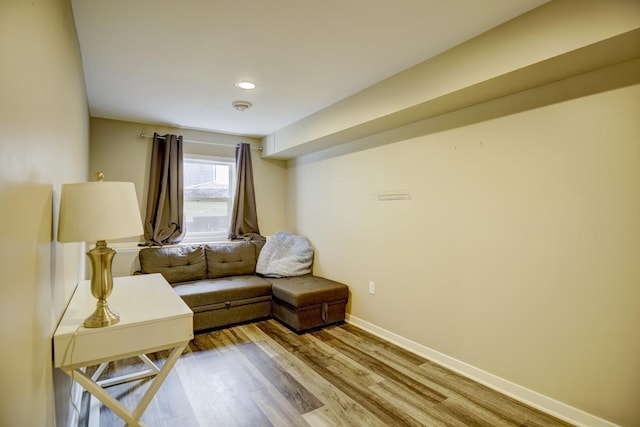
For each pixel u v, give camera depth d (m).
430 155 2.77
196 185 4.37
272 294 3.73
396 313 3.10
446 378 2.47
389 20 1.86
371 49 2.20
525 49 1.81
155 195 3.91
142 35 2.01
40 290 1.07
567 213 1.98
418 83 2.41
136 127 3.90
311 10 1.77
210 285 3.54
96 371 2.36
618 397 1.80
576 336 1.95
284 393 2.27
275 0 1.68
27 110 0.88
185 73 2.56
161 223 3.91
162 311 1.68
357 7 1.74
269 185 4.82
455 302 2.59
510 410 2.09
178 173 4.00
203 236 4.38
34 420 0.97
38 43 0.99
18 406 0.80
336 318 3.55
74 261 2.07
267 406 2.12
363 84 2.79
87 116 3.17
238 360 2.74
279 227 4.93
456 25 1.92
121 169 3.82
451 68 2.18
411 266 2.95
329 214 4.00
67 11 1.55
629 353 1.77
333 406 2.12
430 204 2.77
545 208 2.07
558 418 2.00
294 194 4.72
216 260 3.97
